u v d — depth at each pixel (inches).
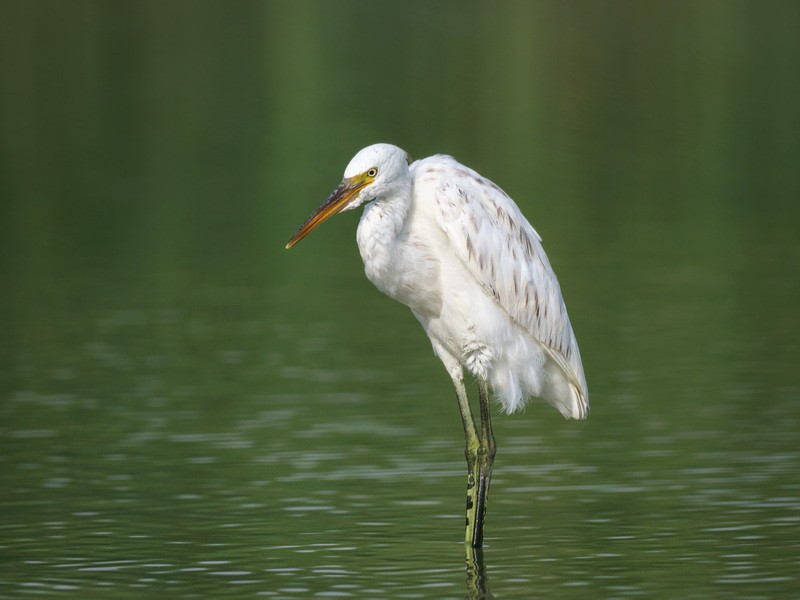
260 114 1424.7
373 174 378.0
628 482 431.8
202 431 506.9
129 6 1935.3
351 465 460.4
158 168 1220.5
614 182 1154.0
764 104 1475.1
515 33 1791.3
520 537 382.3
